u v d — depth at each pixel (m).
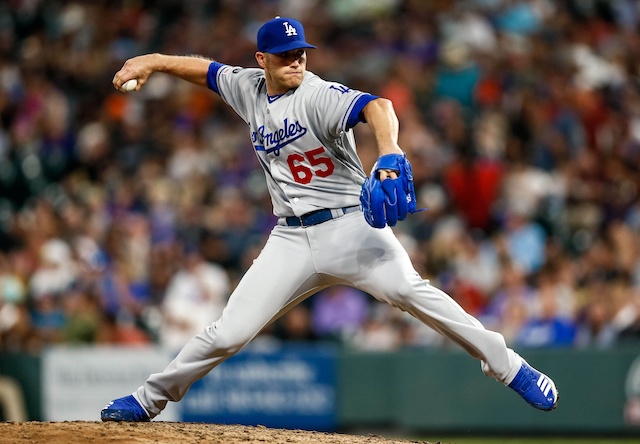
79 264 42.25
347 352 36.84
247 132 52.31
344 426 36.69
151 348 37.41
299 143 17.88
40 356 37.03
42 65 60.62
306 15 60.12
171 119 54.16
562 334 37.62
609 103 52.44
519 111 50.25
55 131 54.56
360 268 18.03
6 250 47.34
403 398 36.38
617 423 35.16
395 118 16.94
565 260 39.94
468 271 41.38
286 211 18.55
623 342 36.62
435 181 46.75
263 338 39.62
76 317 39.59
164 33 61.69
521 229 43.28
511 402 35.81
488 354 18.11
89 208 47.25
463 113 51.50
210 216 46.12
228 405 36.94
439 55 55.31
